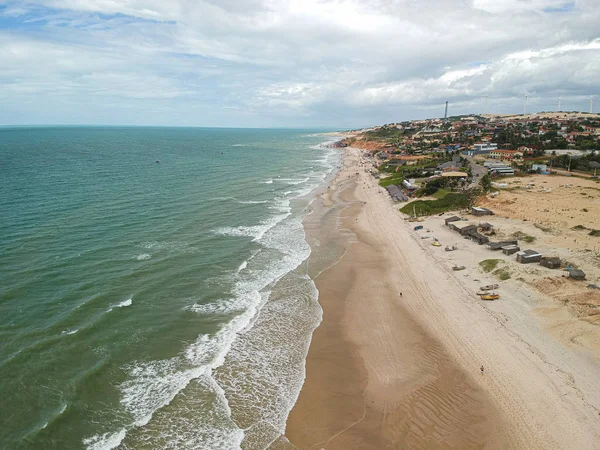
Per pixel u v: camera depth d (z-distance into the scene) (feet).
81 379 87.45
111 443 72.69
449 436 76.74
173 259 156.87
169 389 87.30
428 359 101.24
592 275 132.98
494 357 99.35
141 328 108.78
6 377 86.07
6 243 161.27
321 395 88.74
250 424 79.61
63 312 112.47
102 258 152.46
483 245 175.01
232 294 132.16
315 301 131.95
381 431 78.64
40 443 71.26
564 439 74.23
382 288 142.82
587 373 90.58
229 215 230.68
